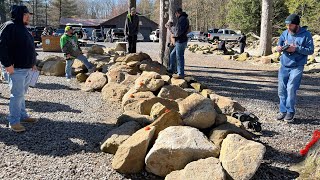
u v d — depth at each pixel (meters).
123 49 16.41
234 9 42.38
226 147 3.90
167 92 6.48
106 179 3.84
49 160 4.23
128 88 7.31
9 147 4.57
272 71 14.28
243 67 15.64
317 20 33.12
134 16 11.55
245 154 3.77
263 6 20.14
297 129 5.80
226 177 3.67
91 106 6.86
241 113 5.73
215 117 4.75
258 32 41.19
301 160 4.37
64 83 9.24
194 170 3.65
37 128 5.33
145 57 9.47
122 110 6.43
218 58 20.17
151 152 3.90
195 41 45.19
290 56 5.98
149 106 5.68
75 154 4.41
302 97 8.95
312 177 3.89
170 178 3.66
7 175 3.81
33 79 5.44
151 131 4.22
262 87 10.08
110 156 4.39
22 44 4.87
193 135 4.09
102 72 9.37
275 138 5.29
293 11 35.12
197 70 13.73
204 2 76.06
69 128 5.37
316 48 21.75
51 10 83.94
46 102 7.08
